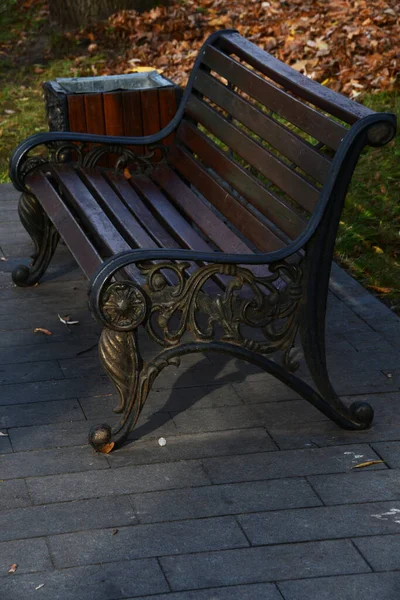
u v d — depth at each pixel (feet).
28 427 11.33
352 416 11.23
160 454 10.73
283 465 10.52
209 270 10.43
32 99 28.25
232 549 9.05
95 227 12.85
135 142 14.87
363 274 16.29
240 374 12.71
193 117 14.71
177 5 35.58
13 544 9.13
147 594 8.42
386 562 8.86
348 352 13.32
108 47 32.83
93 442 10.59
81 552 9.02
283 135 11.91
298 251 11.41
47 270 16.22
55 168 14.92
